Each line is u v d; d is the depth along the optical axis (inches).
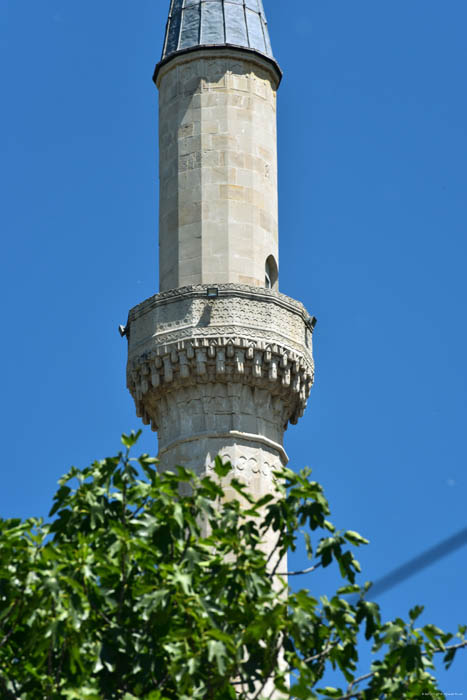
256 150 3179.1
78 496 2297.0
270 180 3189.0
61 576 2145.7
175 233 3117.6
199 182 3134.8
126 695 2078.0
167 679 2198.6
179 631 2133.4
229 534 2268.7
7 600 2188.7
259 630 2148.1
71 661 2122.3
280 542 2299.5
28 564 2174.0
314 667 2256.4
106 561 2204.7
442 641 2234.3
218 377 2992.1
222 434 2965.1
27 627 2217.0
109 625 2228.1
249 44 3250.5
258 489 2945.4
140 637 2197.3
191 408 2997.0
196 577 2225.6
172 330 3011.8
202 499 2273.6
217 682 2144.4
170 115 3216.0
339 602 2251.5
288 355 3019.2
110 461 2317.9
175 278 3088.1
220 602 2210.9
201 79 3206.2
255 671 2213.3
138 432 2311.8
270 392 3024.1
